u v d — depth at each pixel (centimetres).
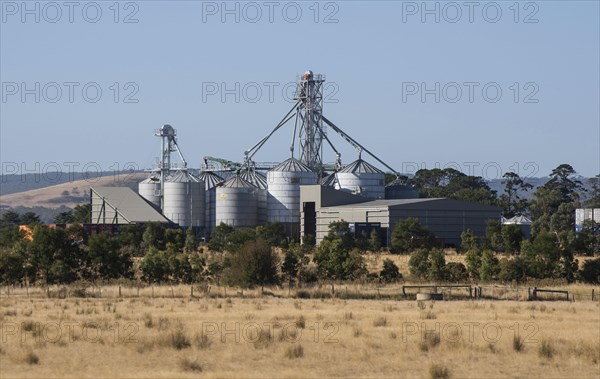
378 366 12781
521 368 12794
